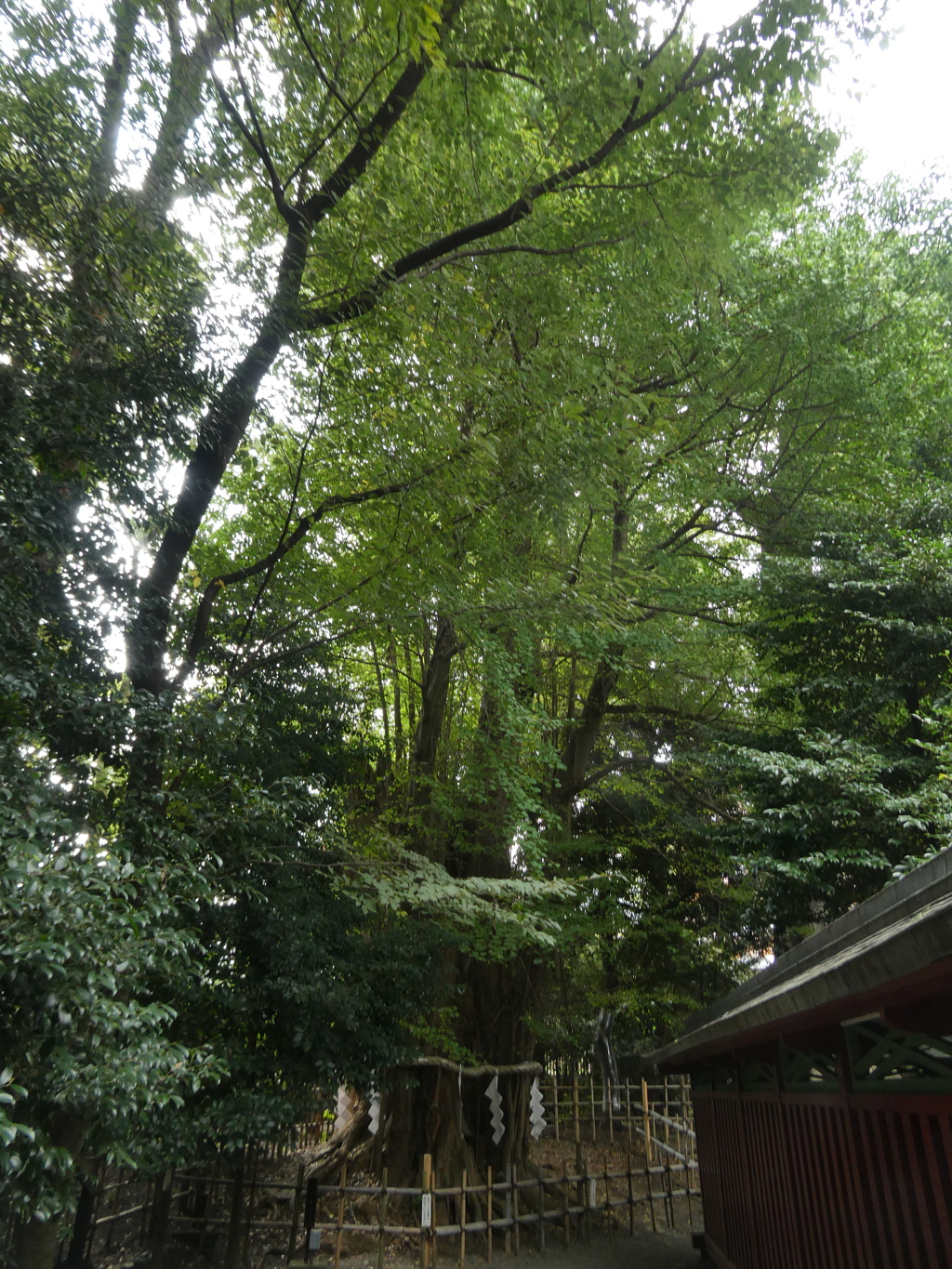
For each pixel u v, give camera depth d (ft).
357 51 30.71
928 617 45.57
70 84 25.35
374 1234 39.17
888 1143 16.02
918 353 53.06
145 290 26.48
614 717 63.41
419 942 35.91
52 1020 15.30
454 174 33.94
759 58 29.09
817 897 44.98
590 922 48.16
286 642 36.76
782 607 50.88
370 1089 33.71
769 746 50.14
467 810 45.98
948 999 12.34
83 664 23.07
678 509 55.77
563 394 34.78
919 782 44.11
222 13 28.96
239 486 39.96
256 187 33.04
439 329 33.65
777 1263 23.73
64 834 17.76
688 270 36.78
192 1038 29.04
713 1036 24.34
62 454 22.59
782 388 48.98
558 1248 40.37
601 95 29.81
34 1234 21.99
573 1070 60.70
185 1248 33.12
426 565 35.04
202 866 23.30
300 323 29.55
